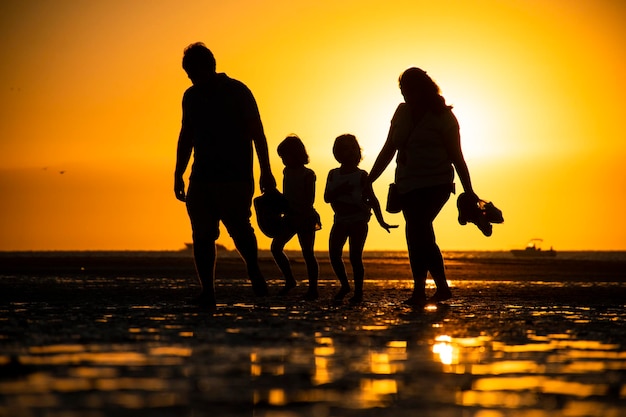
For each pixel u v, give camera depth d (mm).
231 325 10102
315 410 5004
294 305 14094
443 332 9438
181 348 7832
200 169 14594
